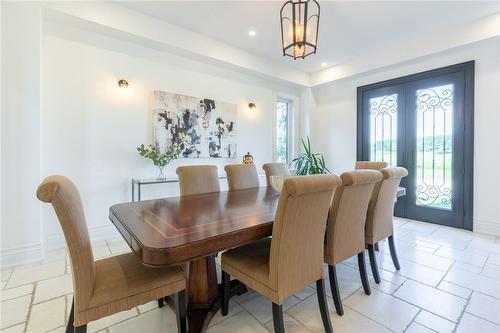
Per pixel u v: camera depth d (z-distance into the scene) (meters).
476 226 3.44
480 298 1.87
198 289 1.69
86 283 1.13
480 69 3.34
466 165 3.49
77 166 2.94
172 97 3.60
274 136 5.02
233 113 4.33
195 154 3.87
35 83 2.45
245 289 1.97
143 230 1.29
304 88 5.34
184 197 2.28
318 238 1.49
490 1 2.79
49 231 2.78
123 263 1.43
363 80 4.64
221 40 3.75
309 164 4.86
